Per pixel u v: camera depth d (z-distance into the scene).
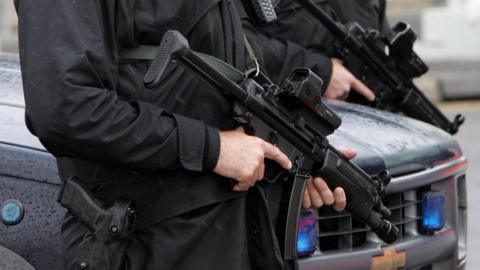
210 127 5.57
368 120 7.39
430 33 26.97
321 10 8.78
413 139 7.20
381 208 6.36
